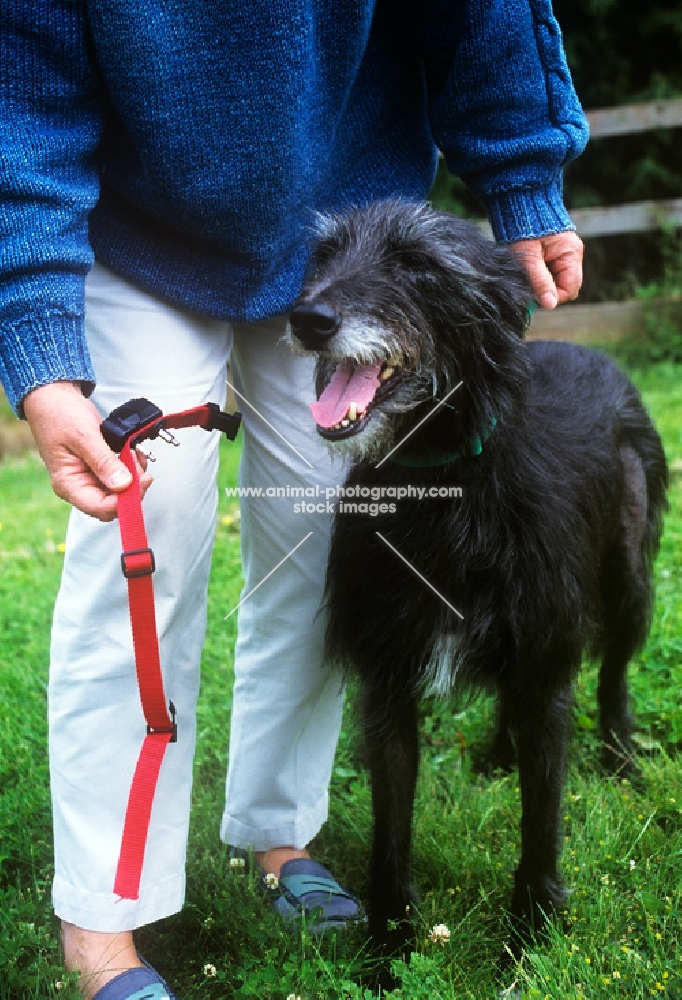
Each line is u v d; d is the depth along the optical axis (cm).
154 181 207
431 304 231
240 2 195
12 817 278
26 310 187
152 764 184
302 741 265
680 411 653
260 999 219
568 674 245
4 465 875
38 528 579
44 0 188
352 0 212
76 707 221
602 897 242
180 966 241
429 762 318
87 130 200
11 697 345
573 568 244
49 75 193
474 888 260
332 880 264
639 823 271
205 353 228
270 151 206
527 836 245
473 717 342
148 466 213
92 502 186
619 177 1043
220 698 348
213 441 227
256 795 265
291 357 244
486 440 230
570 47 1005
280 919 246
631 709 332
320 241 243
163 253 216
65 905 224
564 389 291
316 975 229
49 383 187
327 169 241
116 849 223
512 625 232
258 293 228
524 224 248
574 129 245
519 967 223
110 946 223
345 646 249
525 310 242
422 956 219
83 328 196
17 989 218
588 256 1018
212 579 445
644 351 819
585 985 212
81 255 195
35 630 405
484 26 236
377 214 241
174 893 232
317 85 218
